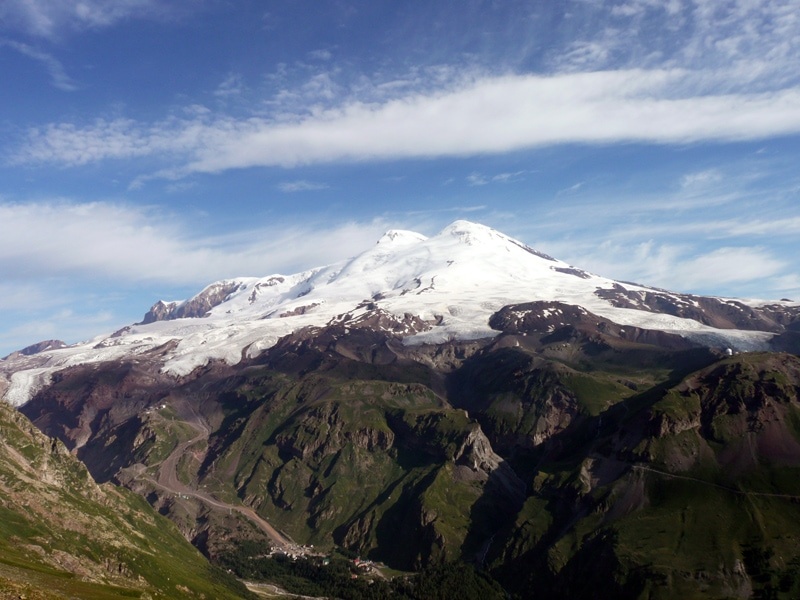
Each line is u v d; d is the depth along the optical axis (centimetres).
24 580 14762
